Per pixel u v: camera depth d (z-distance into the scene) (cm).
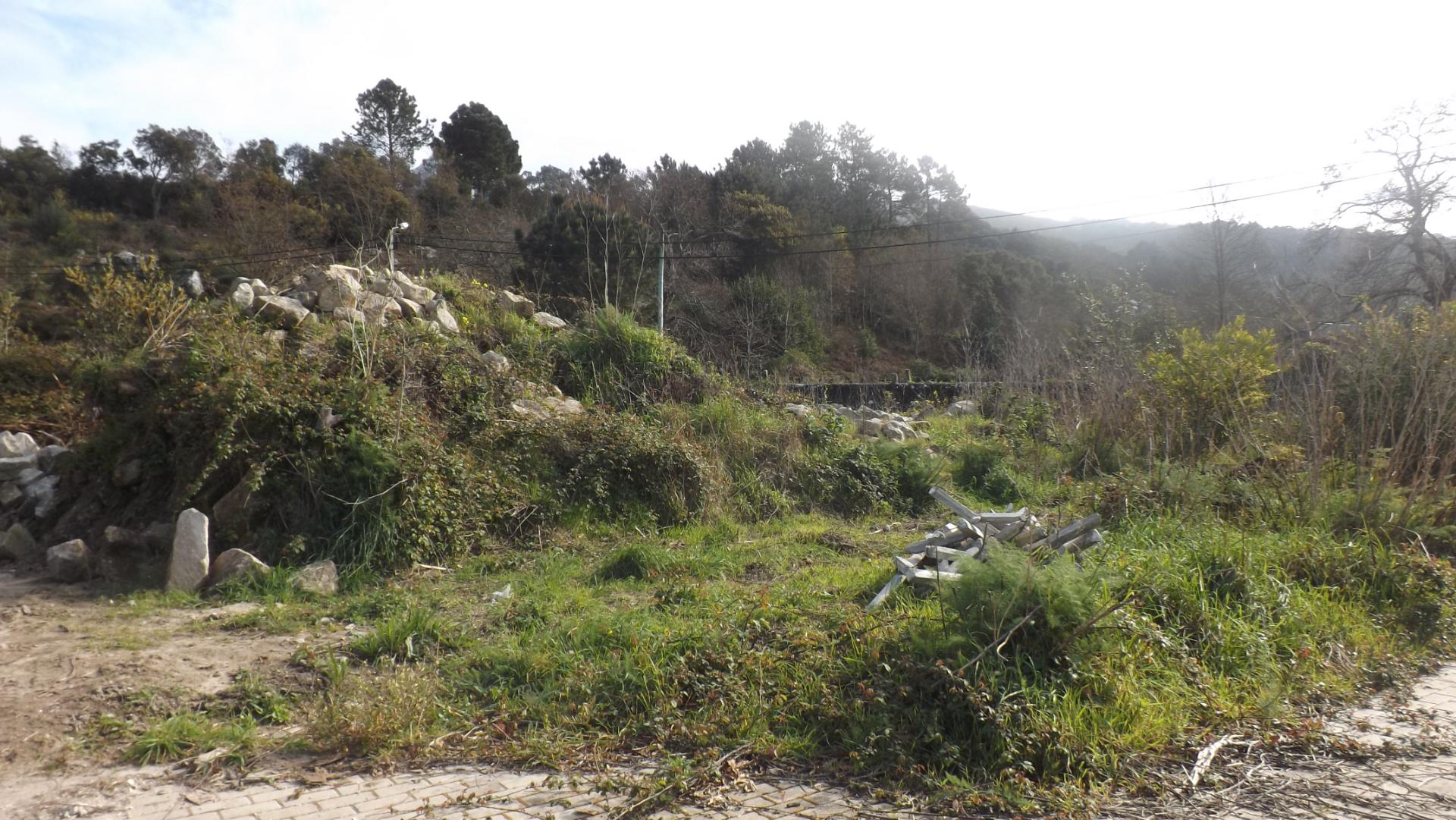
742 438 1205
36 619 643
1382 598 680
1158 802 395
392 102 4675
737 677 495
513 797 397
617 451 1049
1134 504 928
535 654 542
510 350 1275
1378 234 2397
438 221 3675
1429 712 506
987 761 416
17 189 3553
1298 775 423
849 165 5484
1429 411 873
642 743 452
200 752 441
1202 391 1192
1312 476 858
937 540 733
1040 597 481
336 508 812
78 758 432
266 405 823
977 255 4422
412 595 729
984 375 2331
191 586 724
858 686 468
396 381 981
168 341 1020
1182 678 512
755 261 4122
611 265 2862
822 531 1021
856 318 4462
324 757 442
